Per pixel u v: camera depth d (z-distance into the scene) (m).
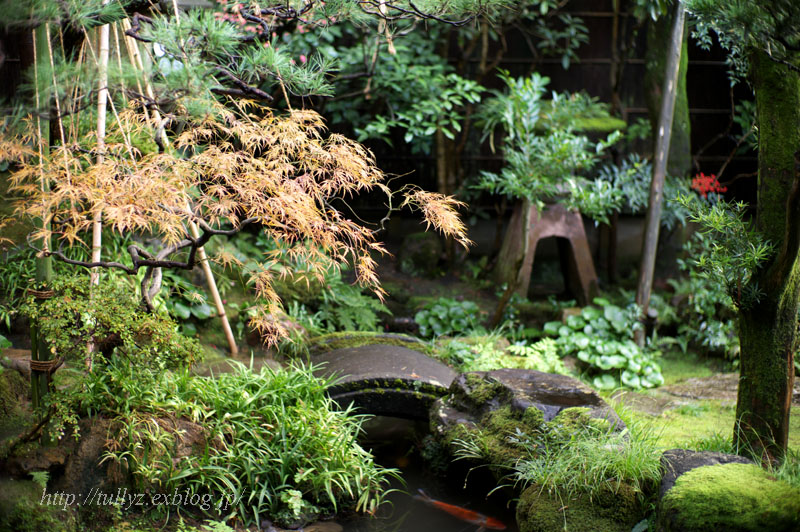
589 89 7.25
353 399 4.24
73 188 2.76
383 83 6.16
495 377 4.09
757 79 3.21
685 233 6.16
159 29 2.85
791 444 3.72
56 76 2.66
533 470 3.32
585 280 6.06
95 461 3.30
